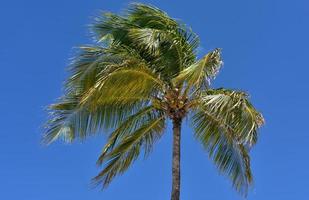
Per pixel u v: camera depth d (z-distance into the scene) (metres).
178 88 16.55
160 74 16.55
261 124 14.76
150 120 17.03
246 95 14.84
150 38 16.27
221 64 14.88
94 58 15.57
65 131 15.84
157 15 17.19
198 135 17.11
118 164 17.17
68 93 15.69
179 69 16.83
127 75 15.35
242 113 14.64
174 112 16.59
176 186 15.93
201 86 15.23
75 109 15.78
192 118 16.95
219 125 16.73
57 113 15.80
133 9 17.22
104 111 16.08
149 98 16.47
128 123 16.89
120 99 15.94
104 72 14.91
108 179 17.11
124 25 17.03
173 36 16.67
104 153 16.97
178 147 16.38
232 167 17.03
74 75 15.53
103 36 17.05
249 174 16.81
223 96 14.70
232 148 16.91
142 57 16.67
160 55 16.70
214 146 17.09
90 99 15.02
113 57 15.63
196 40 17.27
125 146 17.14
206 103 15.12
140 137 17.19
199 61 14.74
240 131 14.77
